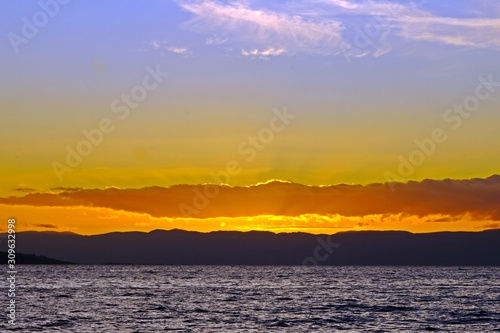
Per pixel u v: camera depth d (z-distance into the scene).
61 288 122.25
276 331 60.62
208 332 59.50
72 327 61.47
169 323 65.31
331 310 80.00
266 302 91.38
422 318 71.69
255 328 62.50
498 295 109.00
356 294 110.38
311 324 65.75
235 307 82.88
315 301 93.75
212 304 87.12
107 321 66.12
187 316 71.56
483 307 84.88
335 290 122.12
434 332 61.09
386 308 82.94
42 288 122.19
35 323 64.00
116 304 85.50
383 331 61.31
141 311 76.31
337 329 62.31
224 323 65.81
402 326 64.88
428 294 111.31
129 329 60.59
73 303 86.38
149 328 61.41
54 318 68.12
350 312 77.62
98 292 110.50
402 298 101.12
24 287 124.88
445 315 74.75
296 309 80.88
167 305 84.81
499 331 62.00
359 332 60.53
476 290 123.94
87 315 71.31
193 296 102.56
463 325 65.94
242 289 123.94
